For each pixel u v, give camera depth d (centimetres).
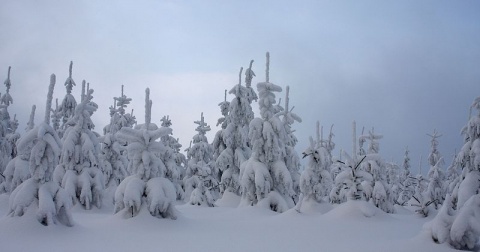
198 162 3403
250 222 1589
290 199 2302
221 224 1500
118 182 2845
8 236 1012
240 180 2417
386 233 1330
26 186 1161
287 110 2739
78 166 2208
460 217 933
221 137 3056
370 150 2970
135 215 1383
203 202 2564
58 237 1060
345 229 1400
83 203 2139
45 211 1108
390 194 2558
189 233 1238
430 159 3856
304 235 1233
